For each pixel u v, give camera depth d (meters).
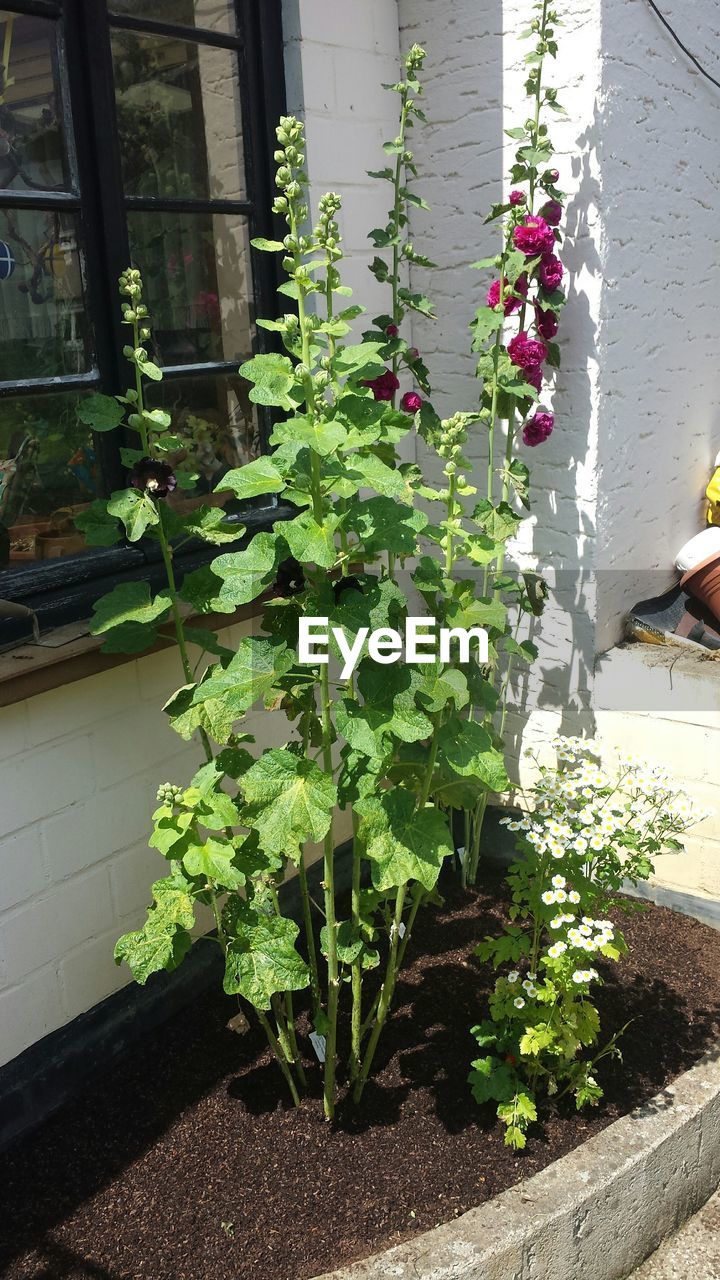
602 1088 2.44
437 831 2.03
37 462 2.38
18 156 2.24
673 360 3.45
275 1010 2.34
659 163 3.18
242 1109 2.36
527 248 2.81
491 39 3.01
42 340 2.36
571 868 2.39
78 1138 2.29
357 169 3.05
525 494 3.00
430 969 2.81
